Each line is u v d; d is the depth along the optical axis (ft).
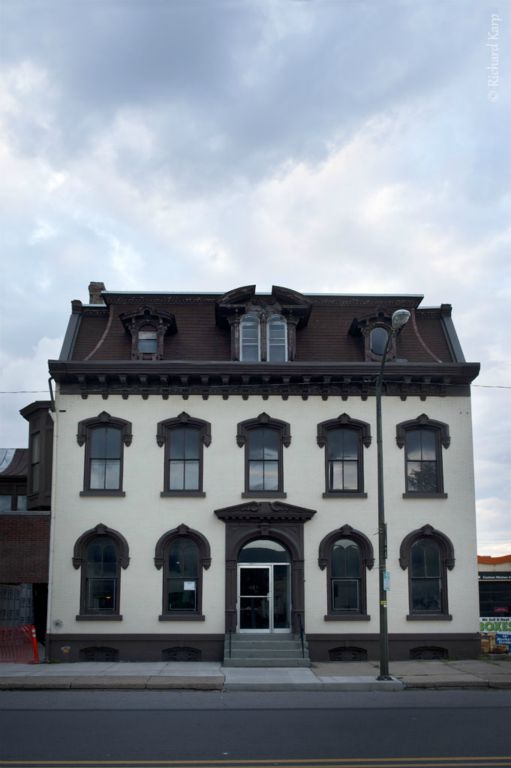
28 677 67.00
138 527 82.64
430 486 85.35
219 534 82.89
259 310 88.53
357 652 81.51
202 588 81.76
